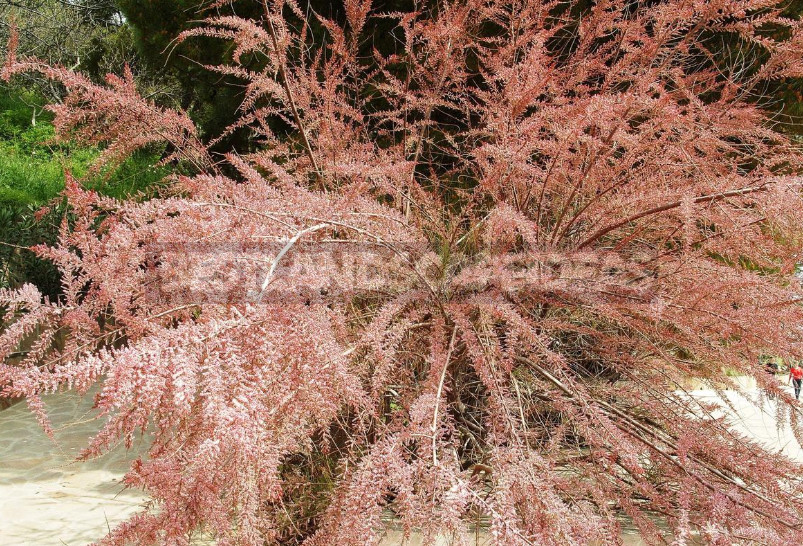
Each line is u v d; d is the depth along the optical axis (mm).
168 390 1002
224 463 1280
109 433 1185
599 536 1511
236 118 5977
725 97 2857
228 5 5191
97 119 2359
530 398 2316
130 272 1414
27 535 2861
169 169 6934
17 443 4270
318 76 4125
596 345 2615
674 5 2449
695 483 1952
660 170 2520
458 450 2479
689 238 1928
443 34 2904
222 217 1390
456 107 3252
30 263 6141
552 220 2852
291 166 2984
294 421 1543
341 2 4852
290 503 2207
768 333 2002
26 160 9703
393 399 2338
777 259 2387
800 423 2049
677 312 2158
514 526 1217
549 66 3074
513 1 3113
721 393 2467
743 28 2656
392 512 2387
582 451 2248
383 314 1771
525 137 2350
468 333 1854
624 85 3355
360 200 1974
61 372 945
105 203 1399
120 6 5906
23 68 1986
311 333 1232
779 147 2729
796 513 1848
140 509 3152
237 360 1018
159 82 9633
